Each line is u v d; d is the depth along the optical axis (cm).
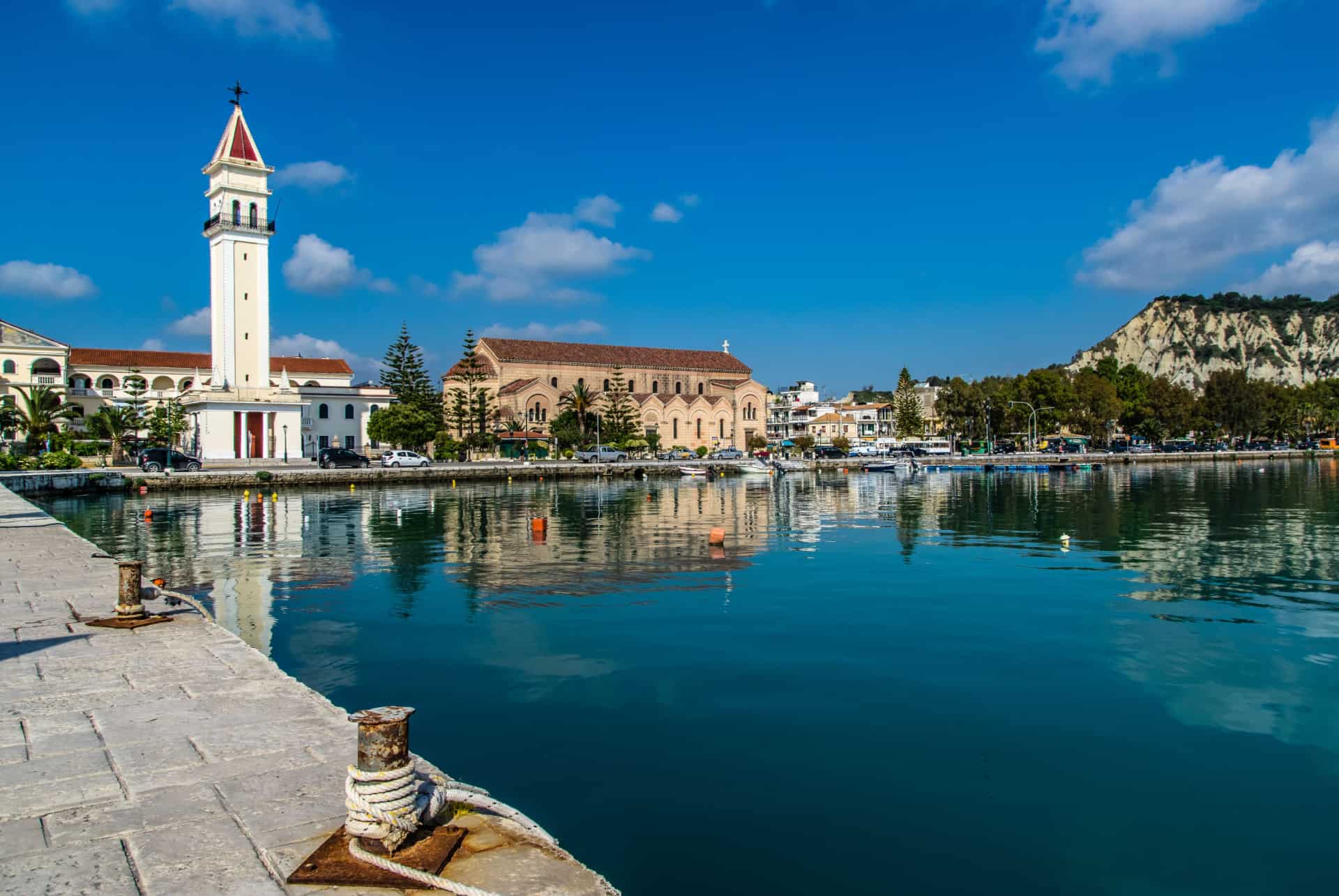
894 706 1421
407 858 595
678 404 12925
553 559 3102
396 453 8550
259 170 8800
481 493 6850
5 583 1775
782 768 1170
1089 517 4753
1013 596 2364
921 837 982
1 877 566
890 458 12138
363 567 2920
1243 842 976
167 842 622
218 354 8825
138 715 920
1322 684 1539
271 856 598
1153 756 1213
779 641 1845
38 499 5825
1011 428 15125
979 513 5031
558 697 1470
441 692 1498
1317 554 3209
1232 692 1498
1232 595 2367
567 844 961
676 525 4356
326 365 12688
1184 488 7344
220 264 8675
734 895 857
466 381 12256
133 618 1392
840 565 2945
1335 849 965
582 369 12800
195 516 4769
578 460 10412
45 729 871
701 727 1324
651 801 1069
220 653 1194
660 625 2003
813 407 19625
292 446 9006
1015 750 1233
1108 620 2056
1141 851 955
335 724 888
